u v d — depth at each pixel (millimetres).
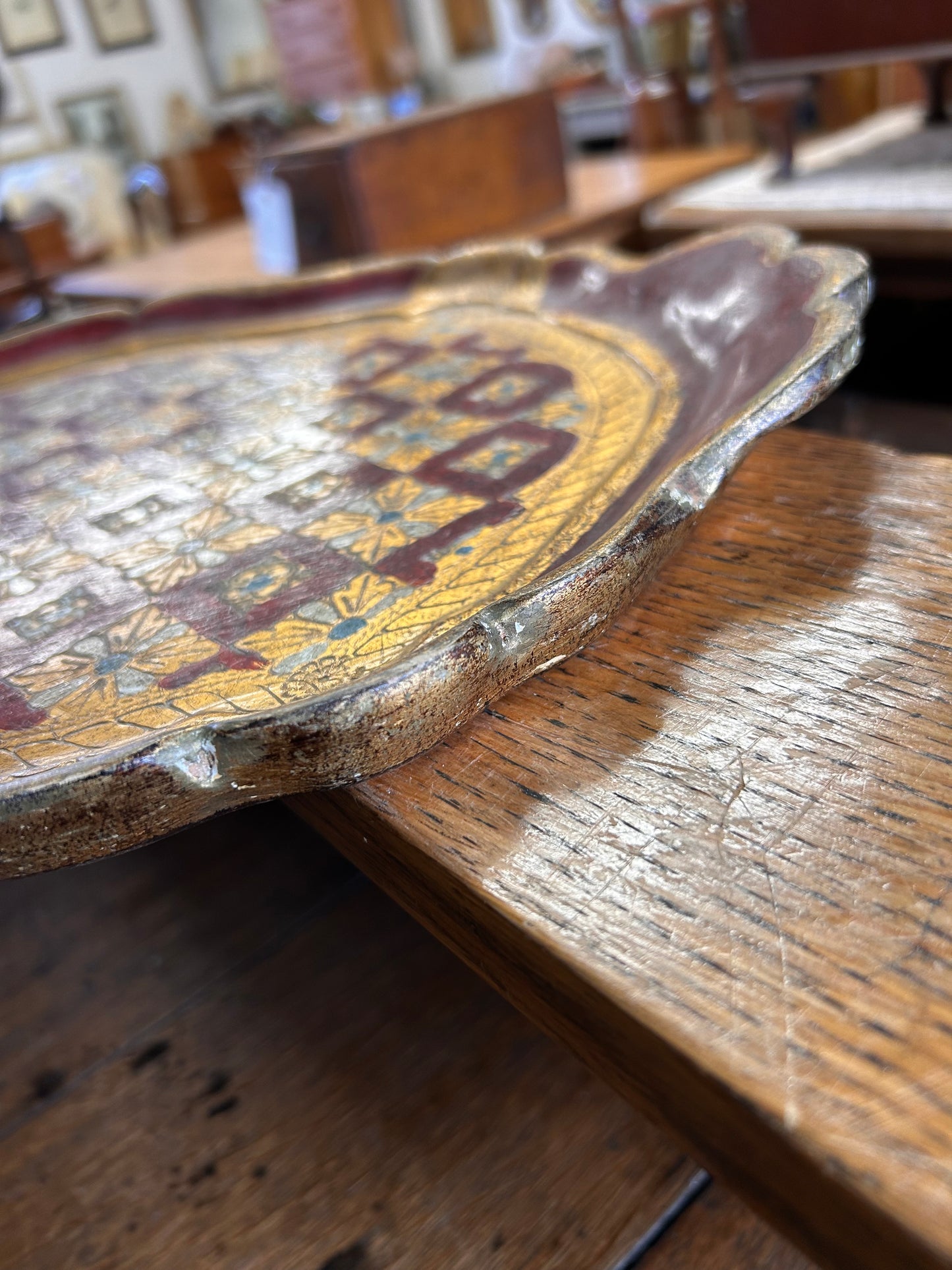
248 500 362
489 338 477
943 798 196
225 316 578
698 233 769
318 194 781
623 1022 171
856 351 286
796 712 226
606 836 204
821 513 302
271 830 438
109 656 284
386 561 302
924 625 246
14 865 212
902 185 711
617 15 1124
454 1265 266
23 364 572
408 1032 333
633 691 243
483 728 240
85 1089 334
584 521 291
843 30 725
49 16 2105
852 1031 158
